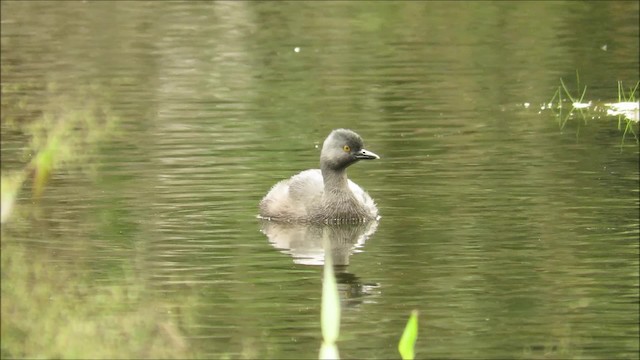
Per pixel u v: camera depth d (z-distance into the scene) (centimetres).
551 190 1686
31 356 1098
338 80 2488
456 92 2372
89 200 1661
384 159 1878
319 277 1366
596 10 3169
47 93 2388
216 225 1569
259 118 2173
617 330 1193
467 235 1499
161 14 3209
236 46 2850
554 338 1176
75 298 1252
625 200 1627
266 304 1277
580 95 2347
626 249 1426
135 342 1136
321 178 1692
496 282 1332
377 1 3341
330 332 702
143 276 1359
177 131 2072
